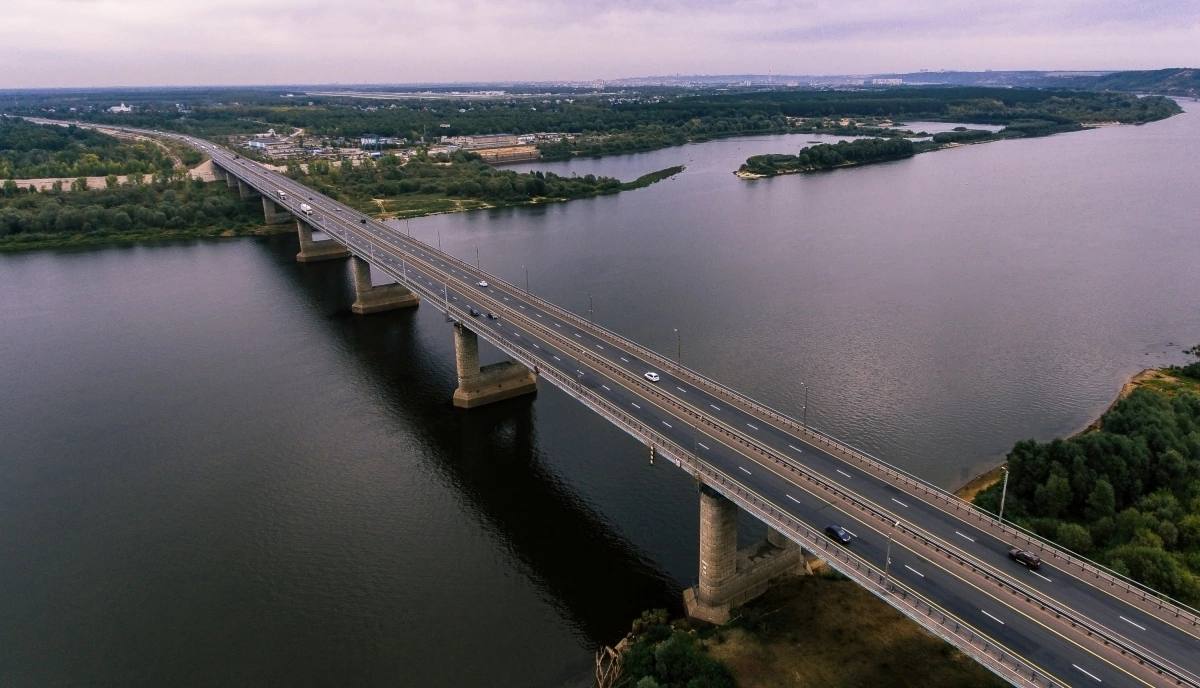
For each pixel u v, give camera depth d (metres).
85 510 113.69
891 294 198.00
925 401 138.75
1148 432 109.69
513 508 113.00
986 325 175.50
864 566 71.56
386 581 97.75
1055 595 70.00
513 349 126.75
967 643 62.75
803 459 93.50
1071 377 148.25
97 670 84.19
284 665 84.50
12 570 100.50
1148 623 66.50
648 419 104.06
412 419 141.75
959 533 79.06
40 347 178.25
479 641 87.56
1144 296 193.00
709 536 86.06
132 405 147.75
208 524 110.00
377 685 81.69
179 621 91.25
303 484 120.12
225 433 136.62
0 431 137.75
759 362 156.25
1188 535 93.19
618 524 108.31
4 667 84.69
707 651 81.19
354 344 179.88
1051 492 100.38
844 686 75.75
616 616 91.06
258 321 196.25
